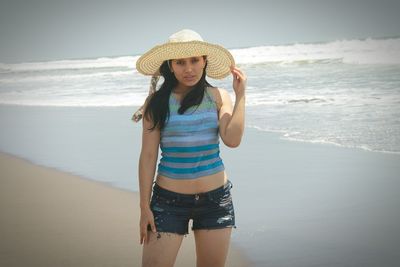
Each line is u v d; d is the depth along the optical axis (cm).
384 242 460
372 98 1120
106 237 510
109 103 1513
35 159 873
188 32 339
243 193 616
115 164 793
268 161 741
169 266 335
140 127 1090
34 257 468
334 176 650
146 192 339
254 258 444
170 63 339
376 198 568
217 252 338
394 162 688
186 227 341
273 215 539
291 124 958
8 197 664
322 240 471
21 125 1252
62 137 1051
